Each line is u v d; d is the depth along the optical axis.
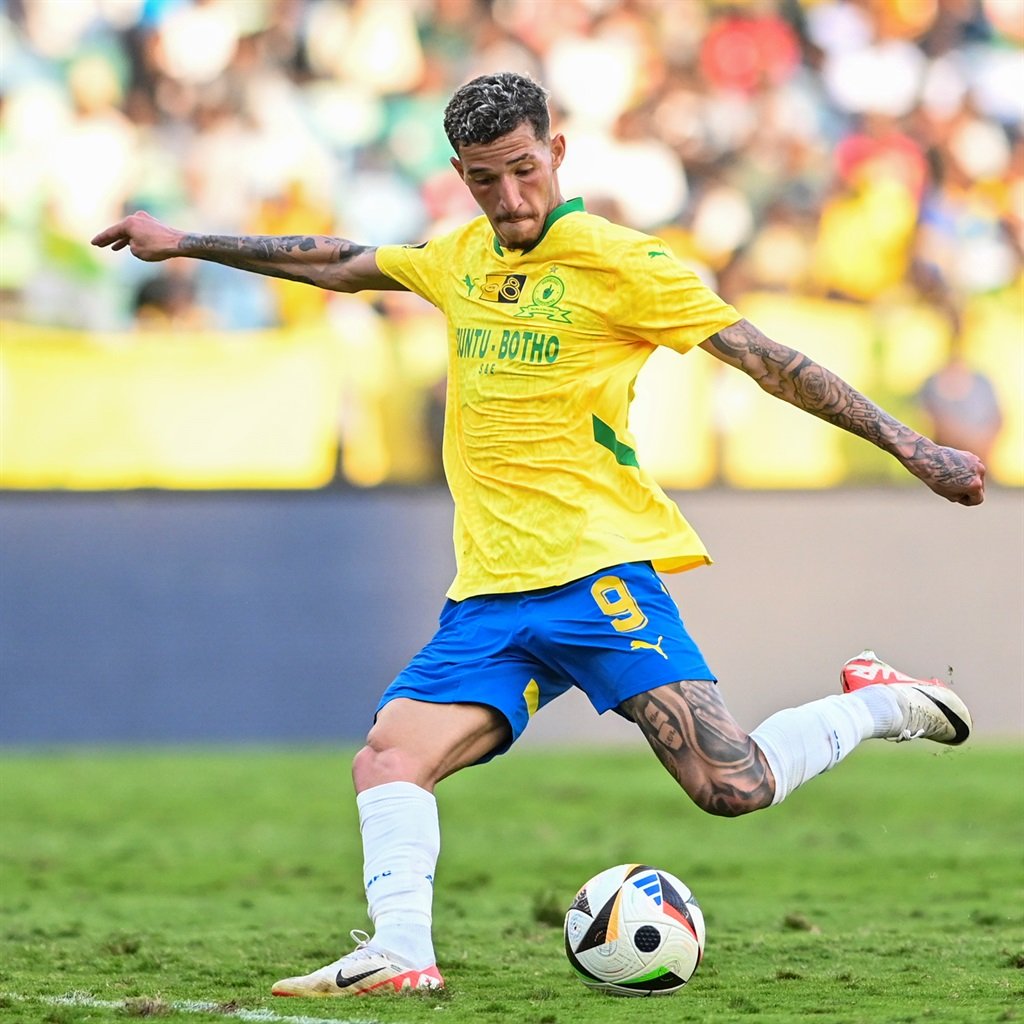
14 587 54.53
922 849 31.78
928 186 57.47
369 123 56.28
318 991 14.59
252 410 55.19
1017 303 57.62
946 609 57.19
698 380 56.06
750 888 26.27
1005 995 14.56
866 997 14.59
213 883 28.05
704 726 14.83
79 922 22.39
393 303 55.31
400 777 14.99
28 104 54.53
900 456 14.88
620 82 56.91
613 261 14.95
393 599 55.78
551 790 43.81
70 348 54.59
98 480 54.78
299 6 55.84
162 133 55.41
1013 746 54.59
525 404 15.24
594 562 15.03
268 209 55.97
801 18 57.19
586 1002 14.32
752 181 57.12
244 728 55.34
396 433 55.62
